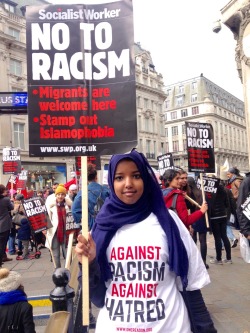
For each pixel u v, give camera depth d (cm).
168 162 980
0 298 303
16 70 3284
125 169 180
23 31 3362
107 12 270
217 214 715
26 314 301
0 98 984
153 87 5125
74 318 275
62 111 271
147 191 183
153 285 173
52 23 270
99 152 270
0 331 299
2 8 3162
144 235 177
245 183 457
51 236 674
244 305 480
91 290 180
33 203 770
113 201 184
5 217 794
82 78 271
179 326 171
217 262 730
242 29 963
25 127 3288
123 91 268
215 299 511
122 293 175
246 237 457
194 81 7831
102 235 180
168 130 8056
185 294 180
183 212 445
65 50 271
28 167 3244
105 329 174
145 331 168
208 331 176
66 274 268
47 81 271
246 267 689
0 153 3030
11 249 1023
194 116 7600
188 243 186
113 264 178
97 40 271
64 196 682
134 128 268
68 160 3519
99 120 271
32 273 735
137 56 4966
